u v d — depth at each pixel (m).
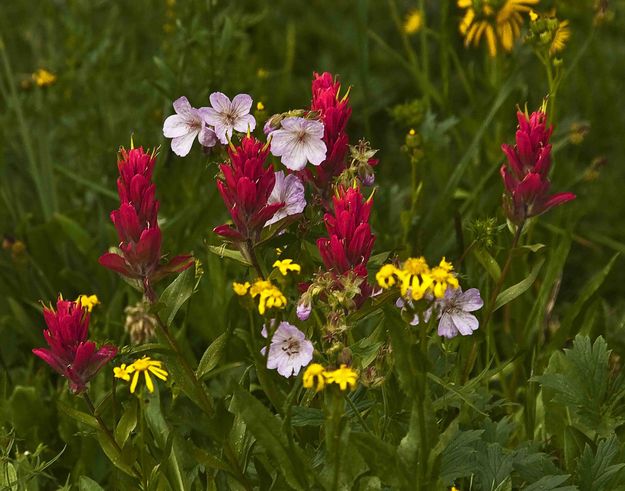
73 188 5.22
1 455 3.07
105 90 5.38
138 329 2.28
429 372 2.52
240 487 2.71
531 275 2.90
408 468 2.26
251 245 2.52
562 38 3.77
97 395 3.61
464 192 4.64
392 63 6.34
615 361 3.34
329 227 2.41
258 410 2.29
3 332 4.16
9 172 5.40
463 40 6.32
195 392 2.58
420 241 4.01
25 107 5.37
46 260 4.56
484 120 4.69
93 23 6.32
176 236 4.34
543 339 3.67
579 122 4.89
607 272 3.55
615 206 5.15
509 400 3.53
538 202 2.71
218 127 2.64
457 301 2.55
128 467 2.59
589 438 2.93
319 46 6.60
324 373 2.10
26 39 6.21
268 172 2.46
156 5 6.25
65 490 2.86
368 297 2.47
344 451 2.20
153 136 5.18
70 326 2.44
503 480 2.57
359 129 6.04
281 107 5.80
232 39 4.91
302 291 2.48
